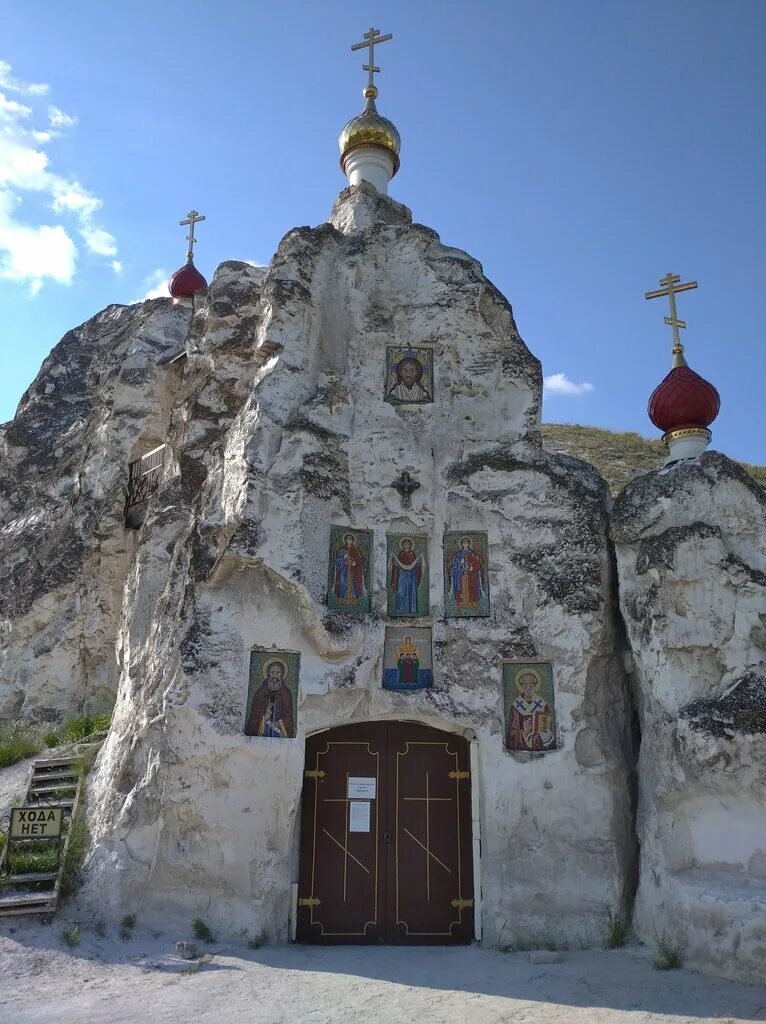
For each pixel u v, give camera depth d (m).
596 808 11.84
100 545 19.69
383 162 18.80
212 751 11.80
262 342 14.02
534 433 13.84
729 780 10.76
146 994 9.21
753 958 9.59
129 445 20.78
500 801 11.91
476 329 14.47
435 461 13.77
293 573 12.33
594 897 11.48
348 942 11.61
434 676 12.53
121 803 12.02
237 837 11.55
